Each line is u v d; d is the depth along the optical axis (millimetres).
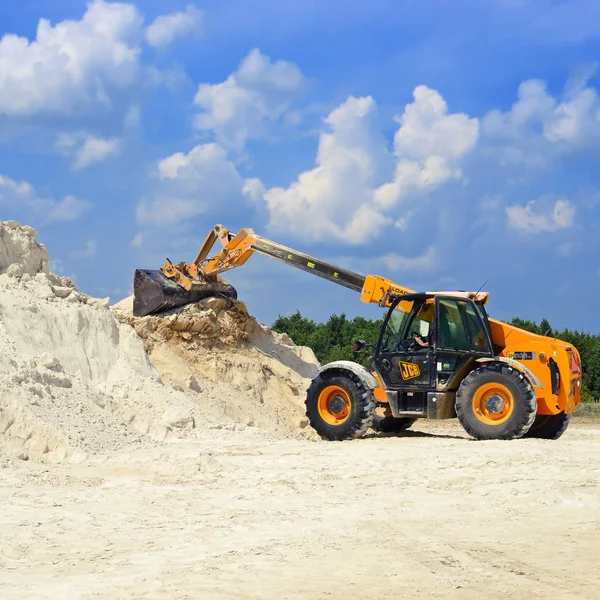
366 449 13391
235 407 19094
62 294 18938
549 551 6941
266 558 6754
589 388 38312
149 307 20406
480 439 14766
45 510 8672
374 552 6945
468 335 15414
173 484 10273
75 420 13297
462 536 7477
